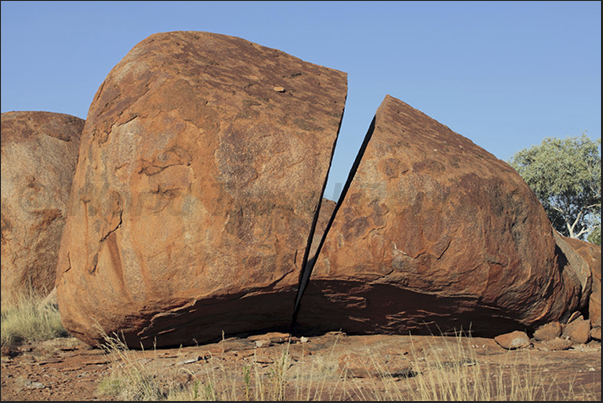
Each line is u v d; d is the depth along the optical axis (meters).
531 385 4.79
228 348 6.75
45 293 10.04
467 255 6.52
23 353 6.67
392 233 6.37
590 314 8.61
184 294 6.06
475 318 7.27
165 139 6.09
